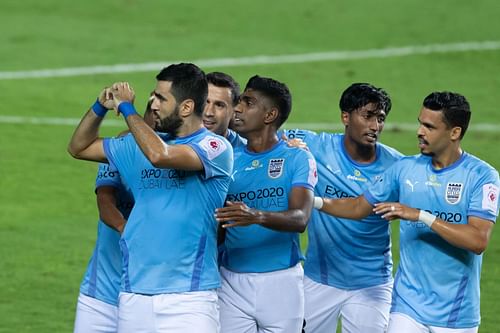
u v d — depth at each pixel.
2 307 33.44
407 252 24.05
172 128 21.95
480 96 61.12
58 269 37.00
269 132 24.50
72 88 59.16
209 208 22.17
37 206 43.47
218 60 65.94
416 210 23.17
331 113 57.22
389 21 74.38
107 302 25.00
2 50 65.31
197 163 21.62
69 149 22.69
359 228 26.34
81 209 43.44
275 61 66.06
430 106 23.44
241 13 75.31
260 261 24.56
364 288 26.94
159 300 21.97
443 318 23.72
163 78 21.81
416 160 24.23
